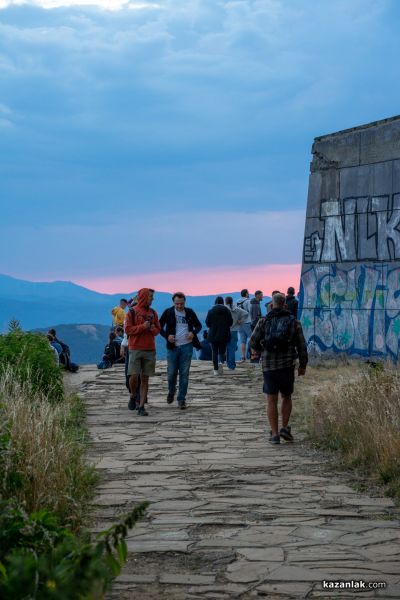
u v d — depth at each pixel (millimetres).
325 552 5961
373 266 21703
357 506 7555
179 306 15523
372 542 6242
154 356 14695
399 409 10539
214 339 21031
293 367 11523
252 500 7820
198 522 6898
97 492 8125
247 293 25578
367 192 22062
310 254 23828
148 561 5777
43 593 2838
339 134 23047
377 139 21812
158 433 12453
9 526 4168
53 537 4102
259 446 11234
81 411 14758
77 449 9062
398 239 20984
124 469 9492
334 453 10469
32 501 6312
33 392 13883
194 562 5746
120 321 26797
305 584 5219
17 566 2877
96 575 2961
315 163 23781
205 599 4965
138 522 6906
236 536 6445
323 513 7242
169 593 5082
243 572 5488
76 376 21438
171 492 8195
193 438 11953
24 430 7703
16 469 6438
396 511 7344
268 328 11547
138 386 15367
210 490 8320
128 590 5133
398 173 21156
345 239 22672
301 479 8898
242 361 25266
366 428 10188
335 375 19406
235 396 17312
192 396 17328
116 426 13211
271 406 11492
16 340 16688
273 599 4953
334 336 22797
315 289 23562
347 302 22438
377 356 21328
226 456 10422
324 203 23422
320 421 11672
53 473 6871
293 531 6598
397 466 8758
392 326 20938
